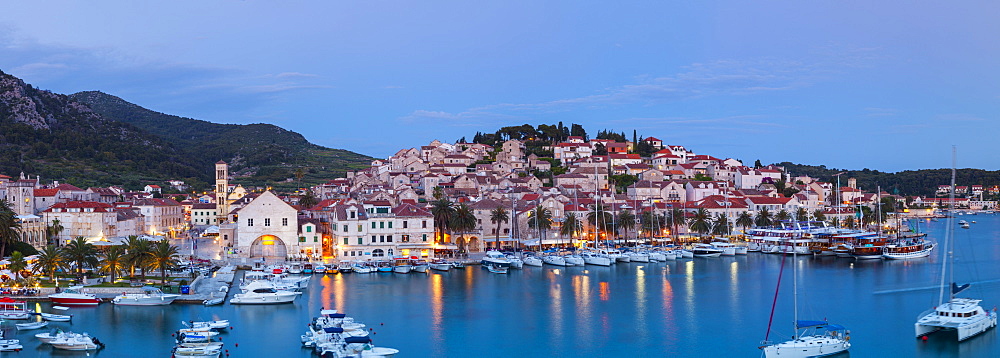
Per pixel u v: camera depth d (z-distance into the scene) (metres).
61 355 109.88
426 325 132.25
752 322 135.12
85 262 167.00
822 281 182.00
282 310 142.88
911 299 156.38
